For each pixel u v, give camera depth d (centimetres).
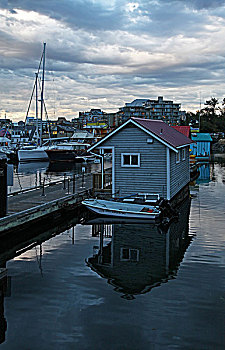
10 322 754
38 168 4791
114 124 12019
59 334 706
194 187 2872
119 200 1855
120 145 1947
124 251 1248
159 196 1877
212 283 952
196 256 1180
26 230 1477
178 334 703
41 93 6141
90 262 1132
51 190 2145
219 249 1254
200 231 1511
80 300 854
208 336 695
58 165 5334
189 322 748
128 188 1945
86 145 6800
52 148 6309
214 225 1614
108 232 1515
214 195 2473
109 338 692
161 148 1855
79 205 1906
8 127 11388
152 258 1162
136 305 825
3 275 938
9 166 1407
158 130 2062
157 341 679
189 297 866
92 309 807
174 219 1748
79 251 1258
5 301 851
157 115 11575
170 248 1270
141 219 1677
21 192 2062
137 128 1895
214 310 800
